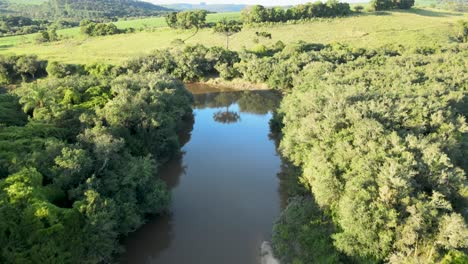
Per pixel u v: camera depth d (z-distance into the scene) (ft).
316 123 178.91
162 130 216.95
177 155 239.91
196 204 182.50
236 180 207.92
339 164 150.10
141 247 151.53
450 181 133.90
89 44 539.70
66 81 259.60
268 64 410.11
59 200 132.57
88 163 145.28
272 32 563.48
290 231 149.59
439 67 303.89
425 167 135.85
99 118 193.77
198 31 592.19
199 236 158.30
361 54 431.43
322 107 197.26
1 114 195.31
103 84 260.83
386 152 146.51
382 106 181.68
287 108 255.29
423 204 119.75
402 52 433.07
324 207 150.82
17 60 402.52
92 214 123.44
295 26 586.86
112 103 204.64
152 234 158.61
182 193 193.16
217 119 319.06
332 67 347.97
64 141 170.19
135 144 199.21
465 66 307.17
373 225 120.06
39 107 205.87
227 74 433.48
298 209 158.10
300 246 141.59
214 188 198.70
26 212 111.55
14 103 221.05
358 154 148.87
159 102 229.86
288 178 200.34
